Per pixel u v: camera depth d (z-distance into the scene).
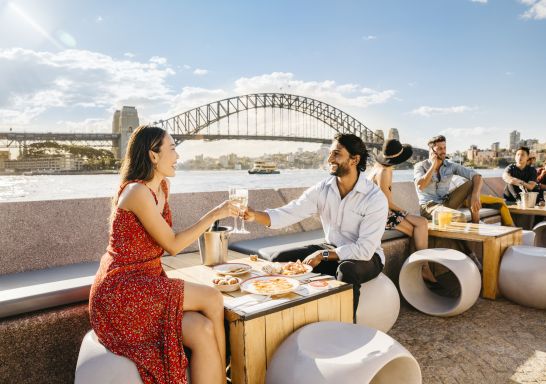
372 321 2.47
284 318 1.74
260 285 1.95
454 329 2.80
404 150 3.50
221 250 2.44
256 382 1.65
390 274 3.48
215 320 1.65
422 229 3.56
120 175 1.77
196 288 1.65
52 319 1.92
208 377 1.51
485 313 3.09
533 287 3.07
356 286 2.36
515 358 2.37
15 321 1.83
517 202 5.89
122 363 1.47
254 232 3.82
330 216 2.84
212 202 3.65
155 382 1.48
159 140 1.77
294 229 4.12
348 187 2.76
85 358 1.54
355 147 2.66
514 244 3.62
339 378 1.39
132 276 1.64
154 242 1.73
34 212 2.71
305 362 1.49
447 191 4.73
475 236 3.40
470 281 2.88
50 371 1.92
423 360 2.35
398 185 5.70
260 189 4.10
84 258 2.91
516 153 6.33
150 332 1.56
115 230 1.68
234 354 1.66
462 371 2.22
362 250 2.49
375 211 2.60
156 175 1.82
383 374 1.72
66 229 2.84
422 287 3.29
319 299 1.88
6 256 2.58
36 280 2.31
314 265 2.46
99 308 1.60
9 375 1.81
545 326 2.84
